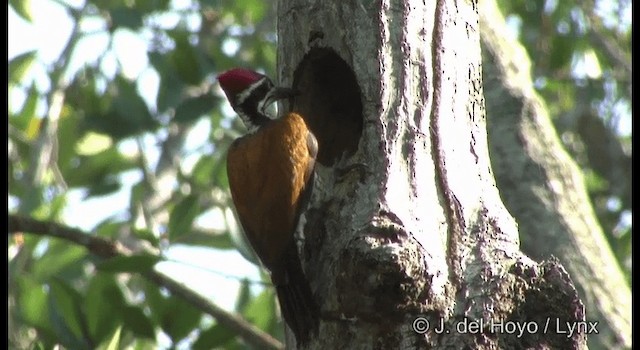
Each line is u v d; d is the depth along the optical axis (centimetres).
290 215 1051
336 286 973
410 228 995
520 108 1403
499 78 1422
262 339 1375
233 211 1505
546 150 1391
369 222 987
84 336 1338
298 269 1032
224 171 1623
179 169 1758
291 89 1144
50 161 1722
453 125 1069
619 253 1753
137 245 1611
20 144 1794
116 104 1574
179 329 1376
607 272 1327
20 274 1505
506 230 1025
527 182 1368
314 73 1143
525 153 1378
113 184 1659
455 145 1059
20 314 1458
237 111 1180
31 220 1370
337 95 1129
